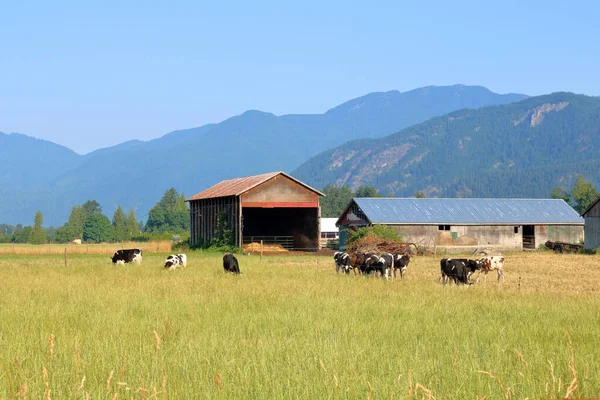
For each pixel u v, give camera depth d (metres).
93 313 17.02
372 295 22.06
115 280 27.77
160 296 21.47
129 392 8.91
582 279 32.34
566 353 11.39
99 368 10.25
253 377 9.66
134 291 23.08
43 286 25.14
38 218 179.25
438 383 9.45
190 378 9.73
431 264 42.72
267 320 15.98
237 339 13.16
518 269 39.41
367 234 51.94
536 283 29.83
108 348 11.74
